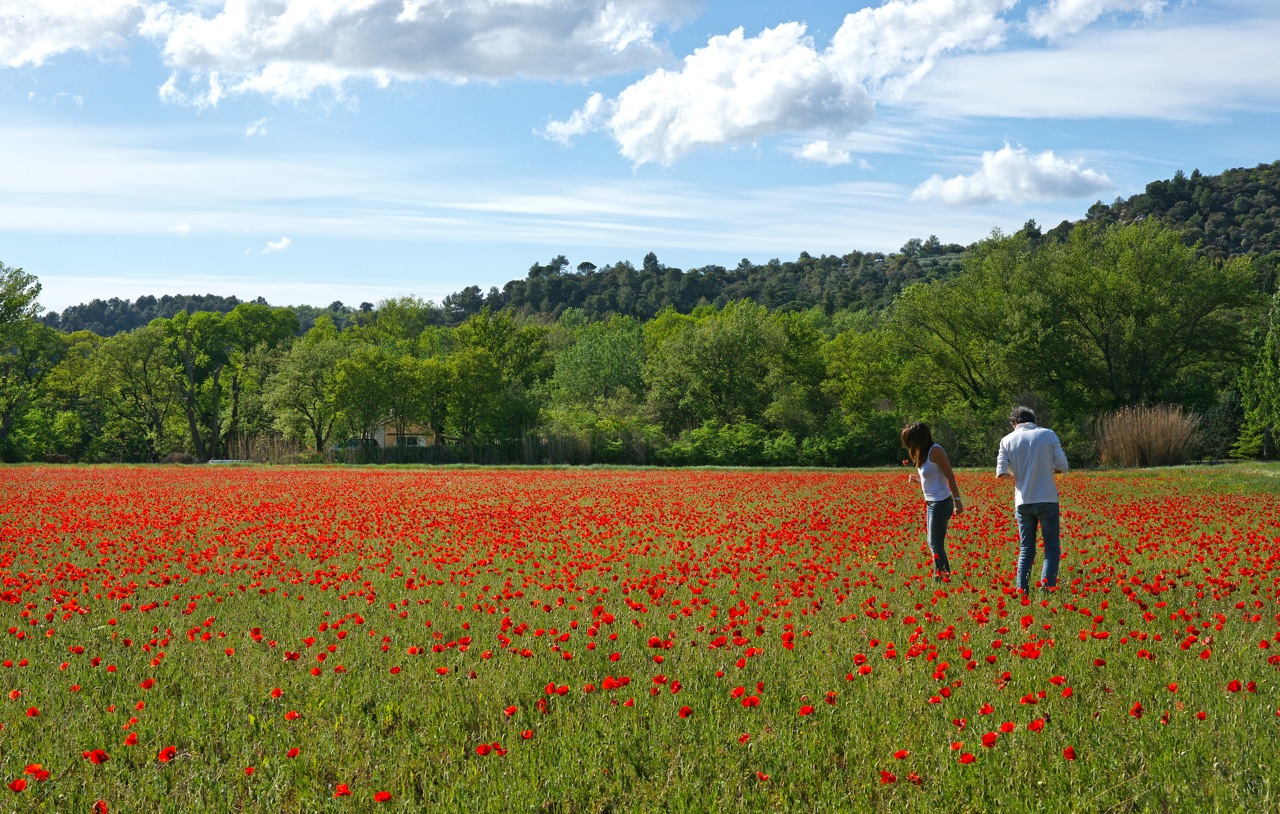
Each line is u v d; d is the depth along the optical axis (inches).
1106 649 262.1
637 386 3351.4
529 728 197.0
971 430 2036.2
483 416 2546.8
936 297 2455.7
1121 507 721.6
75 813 168.1
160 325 3221.0
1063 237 5231.3
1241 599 341.1
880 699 220.4
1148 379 2235.5
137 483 1213.7
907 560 452.1
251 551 495.5
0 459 2677.2
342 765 187.6
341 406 2522.1
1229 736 191.2
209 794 171.9
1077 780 173.0
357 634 293.6
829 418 2402.8
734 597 352.2
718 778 178.1
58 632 298.5
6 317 2679.6
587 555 465.1
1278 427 1721.2
